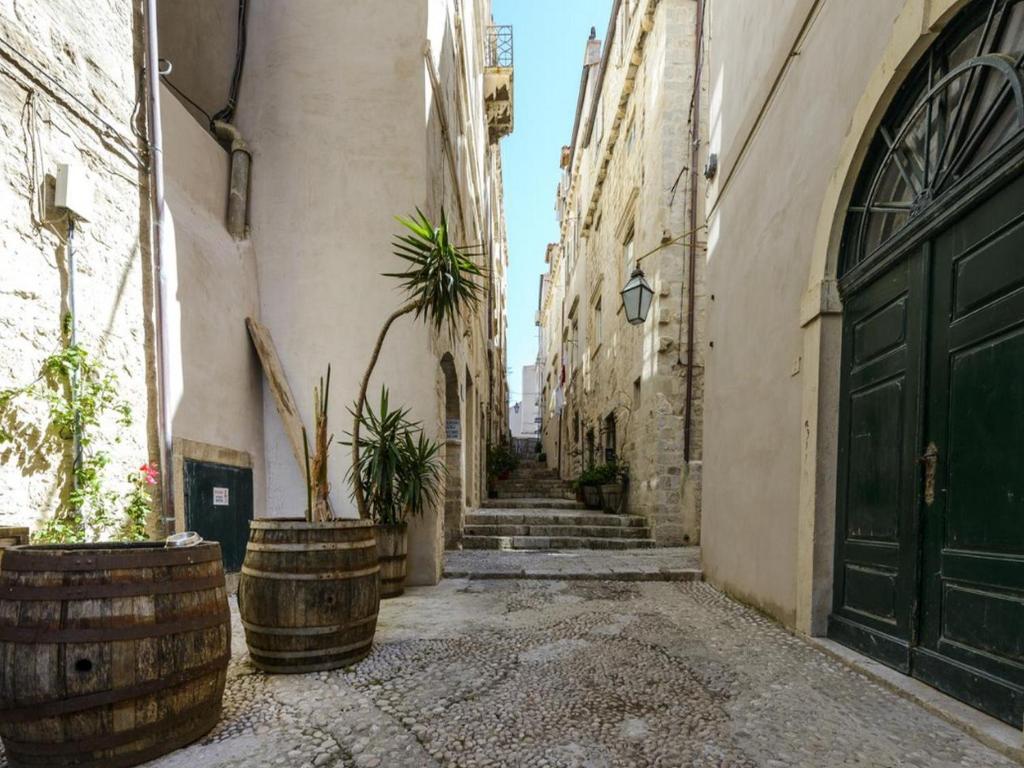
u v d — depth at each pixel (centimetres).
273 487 461
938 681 220
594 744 192
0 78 237
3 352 237
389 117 479
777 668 265
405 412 455
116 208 304
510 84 1361
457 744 192
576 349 1517
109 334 295
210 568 200
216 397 401
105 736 169
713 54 530
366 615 278
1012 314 190
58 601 168
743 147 426
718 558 457
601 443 1088
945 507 221
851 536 286
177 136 383
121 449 299
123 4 314
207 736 197
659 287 713
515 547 649
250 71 483
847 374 295
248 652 293
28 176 249
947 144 225
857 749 187
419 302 342
